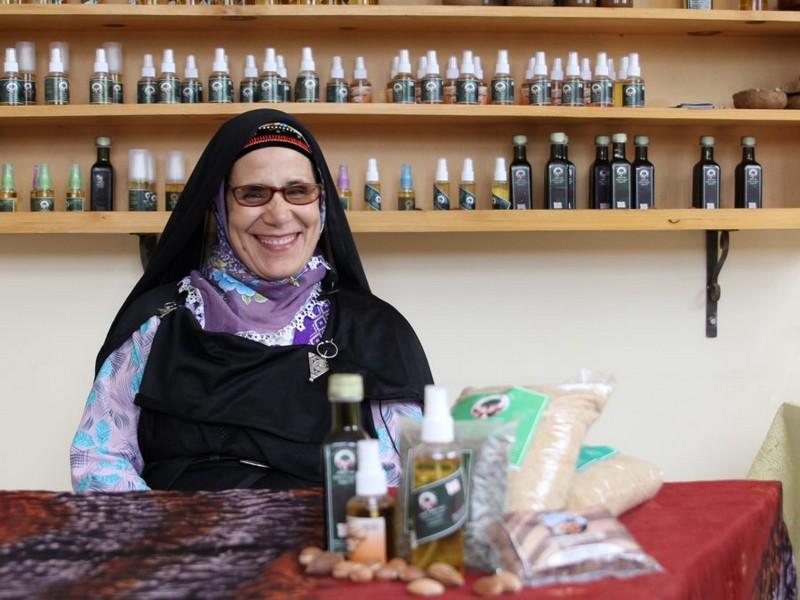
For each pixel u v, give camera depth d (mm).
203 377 1641
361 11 2311
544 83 2395
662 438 2639
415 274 2553
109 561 944
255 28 2436
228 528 1052
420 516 909
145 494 1188
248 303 1744
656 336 2625
